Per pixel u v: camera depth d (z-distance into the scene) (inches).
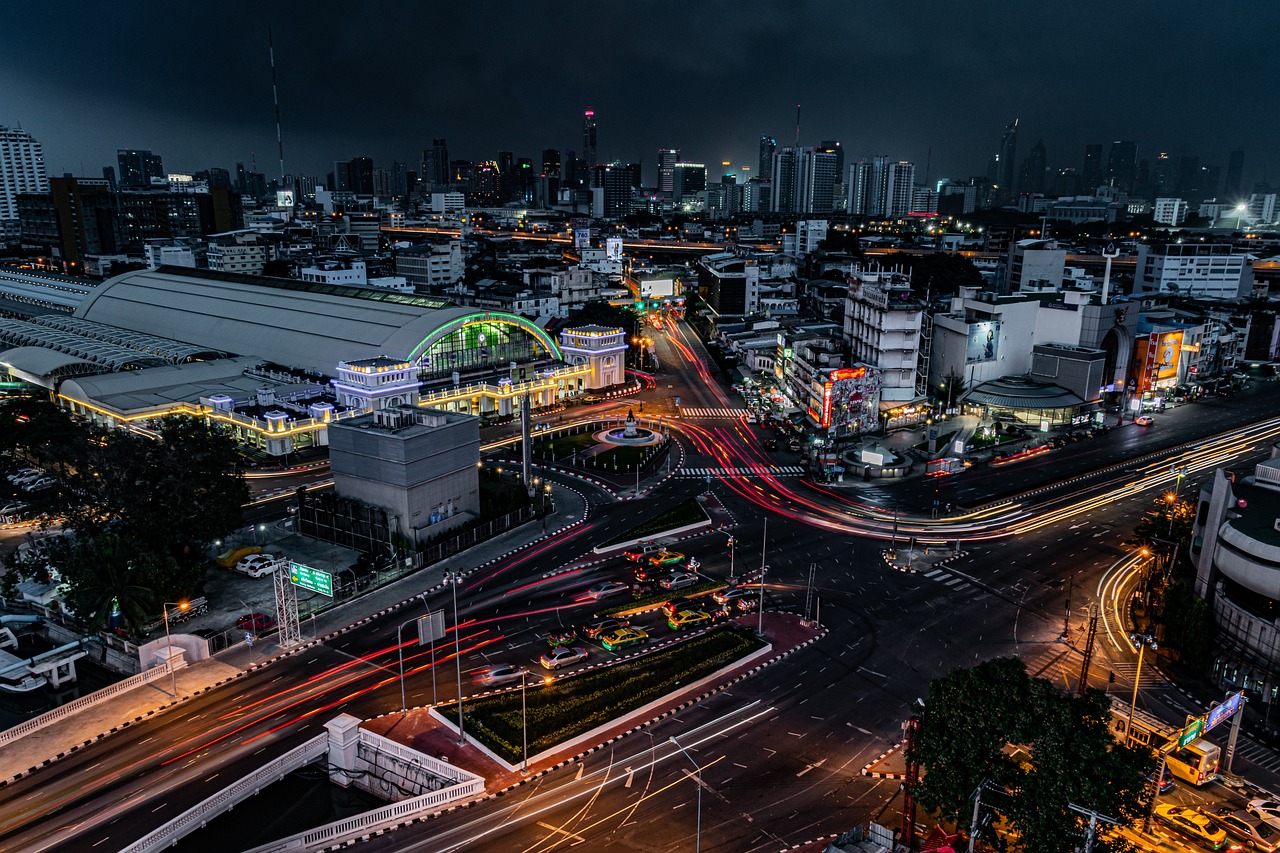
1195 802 2662.4
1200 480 5821.9
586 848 2427.4
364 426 4662.9
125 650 3484.3
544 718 3048.7
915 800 2365.9
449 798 2625.5
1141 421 7372.1
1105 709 2311.8
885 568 4431.6
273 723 3046.3
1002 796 2285.9
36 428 5398.6
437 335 7234.3
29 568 3804.1
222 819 2635.3
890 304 7337.6
